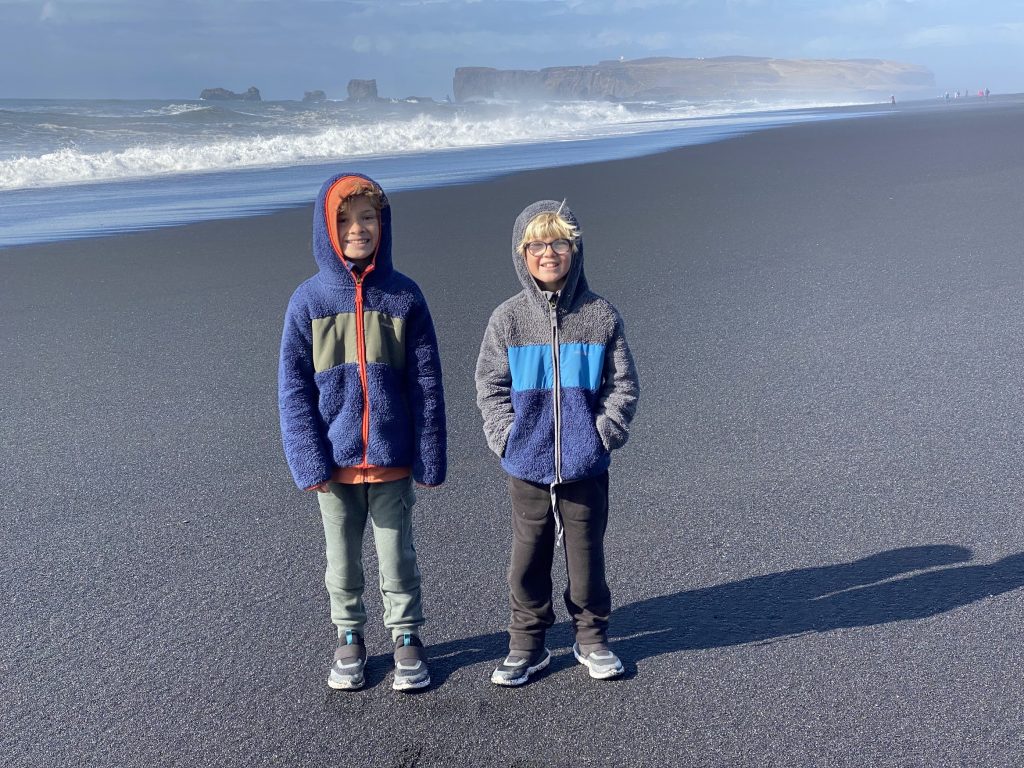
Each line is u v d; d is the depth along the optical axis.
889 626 3.16
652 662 3.03
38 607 3.44
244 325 7.28
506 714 2.80
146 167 20.53
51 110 55.31
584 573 2.98
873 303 7.33
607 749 2.61
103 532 4.03
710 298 7.63
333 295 2.95
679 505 4.14
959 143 21.12
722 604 3.36
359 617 3.08
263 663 3.09
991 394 5.32
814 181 14.95
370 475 2.97
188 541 3.94
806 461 4.54
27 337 7.06
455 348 6.45
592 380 2.92
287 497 4.35
